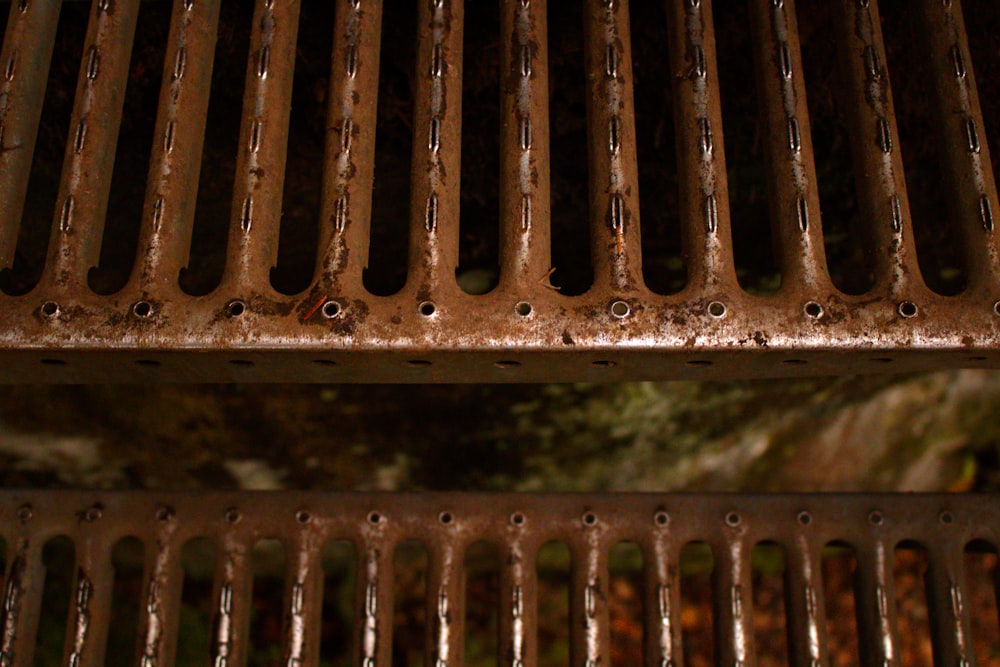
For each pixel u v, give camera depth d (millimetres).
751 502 626
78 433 718
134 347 526
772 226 550
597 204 543
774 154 552
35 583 619
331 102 554
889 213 542
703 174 545
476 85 627
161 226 539
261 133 550
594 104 555
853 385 743
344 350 527
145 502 625
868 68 559
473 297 533
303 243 657
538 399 715
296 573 620
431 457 745
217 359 537
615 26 560
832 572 859
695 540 627
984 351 530
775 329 528
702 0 565
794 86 556
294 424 719
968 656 607
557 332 528
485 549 807
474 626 833
